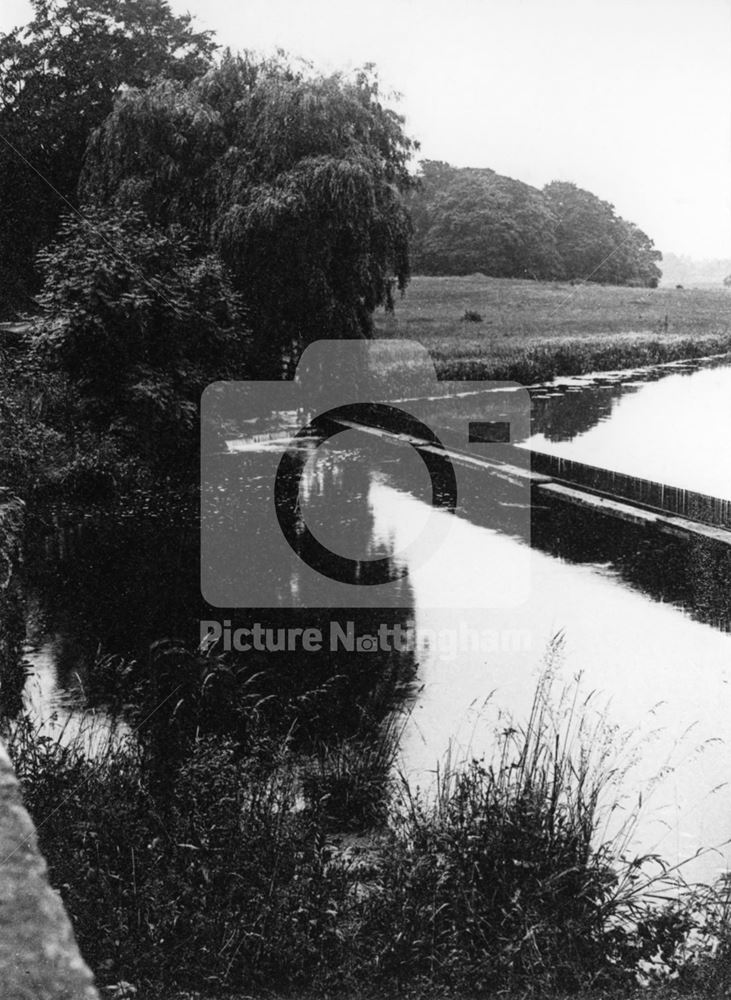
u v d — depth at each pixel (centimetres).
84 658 756
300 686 712
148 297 1484
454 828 435
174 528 1156
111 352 1489
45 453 1344
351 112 1964
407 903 399
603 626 838
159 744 601
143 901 396
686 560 1033
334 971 376
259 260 1878
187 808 457
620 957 390
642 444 1623
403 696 693
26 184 2239
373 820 516
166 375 1502
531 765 512
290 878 416
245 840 433
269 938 384
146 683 706
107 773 501
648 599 909
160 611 873
